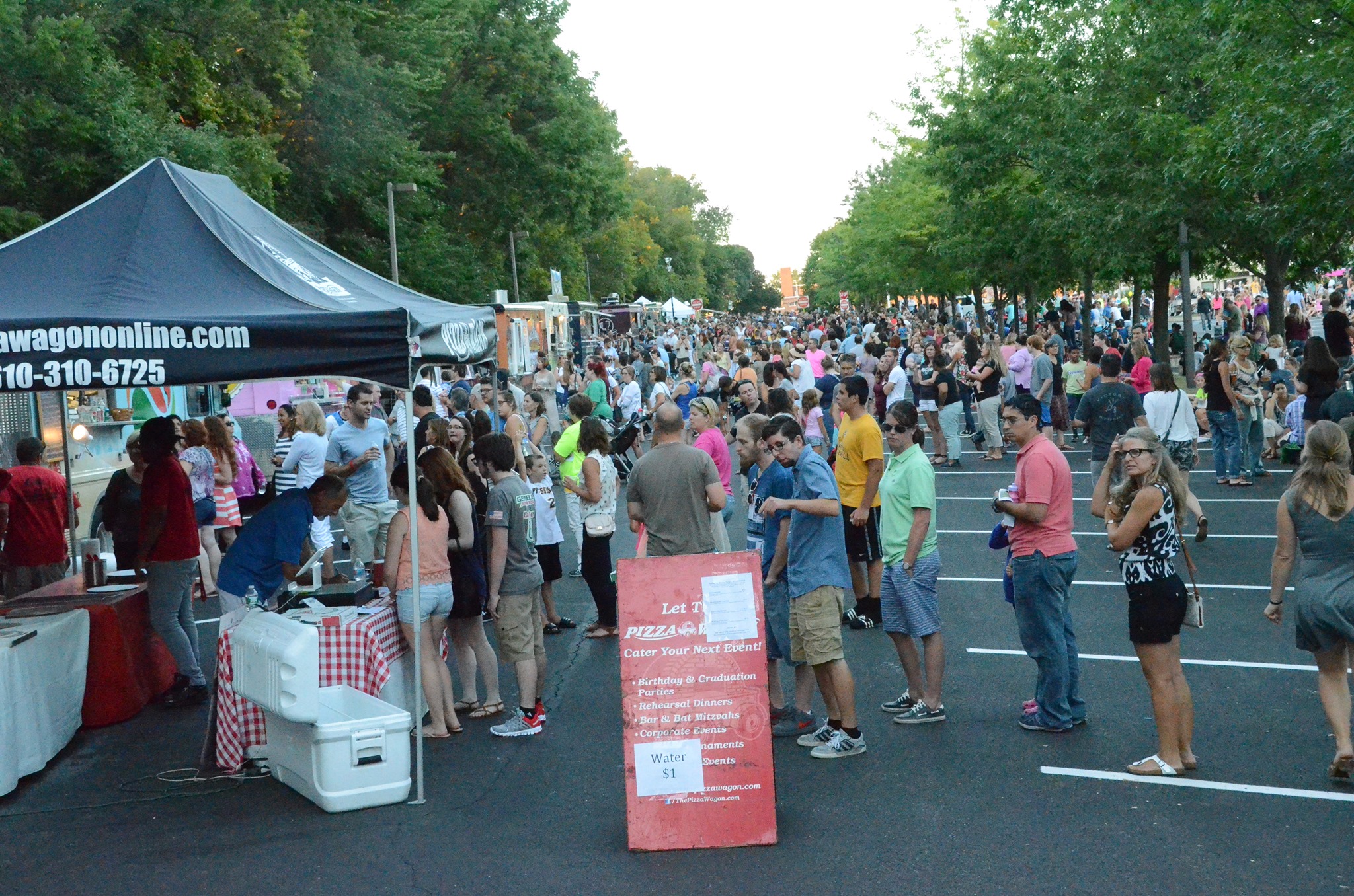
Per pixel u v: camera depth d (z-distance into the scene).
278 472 12.30
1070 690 7.00
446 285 34.81
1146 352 18.14
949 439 18.80
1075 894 4.92
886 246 47.34
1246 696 7.44
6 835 6.07
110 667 7.92
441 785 6.53
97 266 6.76
